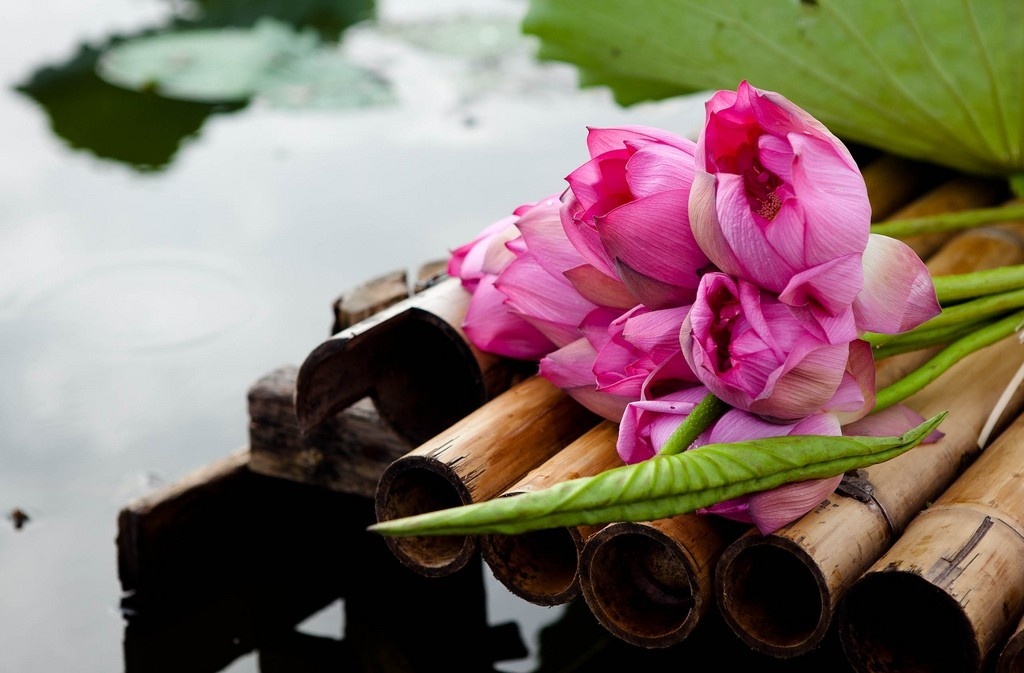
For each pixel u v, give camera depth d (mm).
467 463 1796
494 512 1646
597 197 1750
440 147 3463
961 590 1684
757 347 1675
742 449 1681
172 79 3928
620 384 1750
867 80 2094
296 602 2094
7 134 3664
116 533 2137
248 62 4043
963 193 2186
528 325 1862
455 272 1926
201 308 2746
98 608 2074
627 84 2268
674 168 1723
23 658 2021
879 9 2053
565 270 1770
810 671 1922
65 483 2223
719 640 1968
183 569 2100
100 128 3709
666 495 1663
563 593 1773
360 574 2123
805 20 2086
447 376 1979
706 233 1685
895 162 2244
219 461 2105
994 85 2051
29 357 2584
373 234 3012
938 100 2082
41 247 3020
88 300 2793
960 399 1874
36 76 4094
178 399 2439
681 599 1764
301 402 1871
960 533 1729
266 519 2143
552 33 2217
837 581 1710
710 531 1744
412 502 1824
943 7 2029
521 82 3877
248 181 3344
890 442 1705
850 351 1715
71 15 4719
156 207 3223
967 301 1903
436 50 4168
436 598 2096
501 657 2021
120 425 2359
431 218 3059
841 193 1666
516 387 1885
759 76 2139
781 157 1679
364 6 4699
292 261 2922
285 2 4738
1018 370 1873
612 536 1732
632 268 1724
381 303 2104
